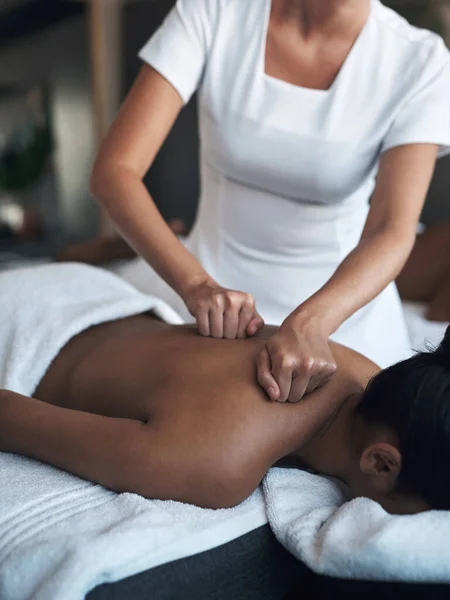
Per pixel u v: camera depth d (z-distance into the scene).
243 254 1.45
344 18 1.25
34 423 0.98
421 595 0.84
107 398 1.06
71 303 1.29
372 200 1.21
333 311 1.00
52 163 4.66
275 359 0.93
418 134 1.21
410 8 2.91
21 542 0.82
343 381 1.04
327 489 0.98
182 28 1.31
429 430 0.85
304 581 0.96
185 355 1.03
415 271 2.42
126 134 1.25
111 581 0.77
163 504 0.89
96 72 4.53
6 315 1.25
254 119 1.30
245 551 0.87
